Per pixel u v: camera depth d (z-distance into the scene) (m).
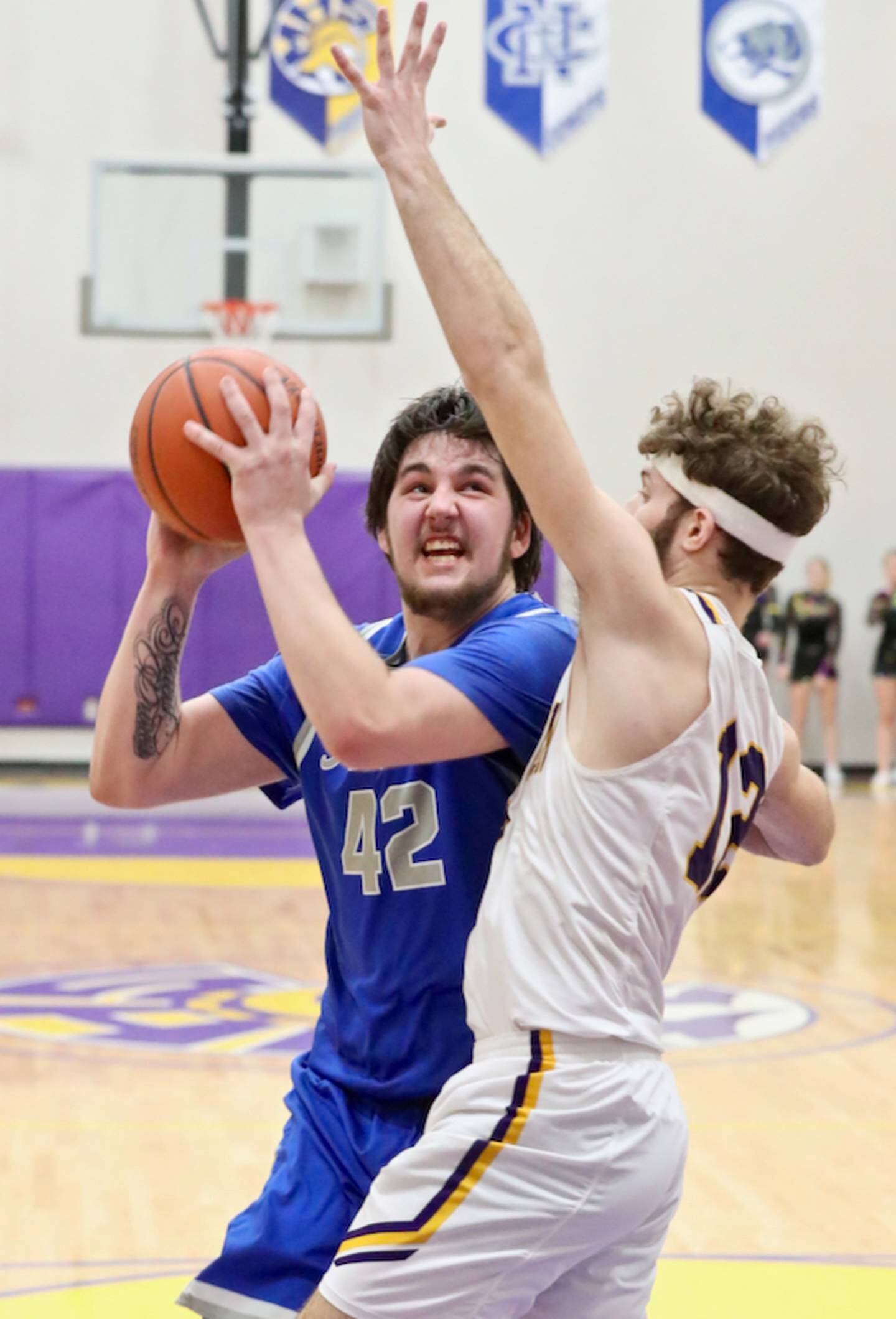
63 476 18.89
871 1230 4.86
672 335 19.53
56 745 19.06
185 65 19.12
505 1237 2.35
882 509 19.78
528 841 2.47
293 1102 2.91
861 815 16.62
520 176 19.33
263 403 2.57
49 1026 7.38
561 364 19.48
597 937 2.40
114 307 18.45
